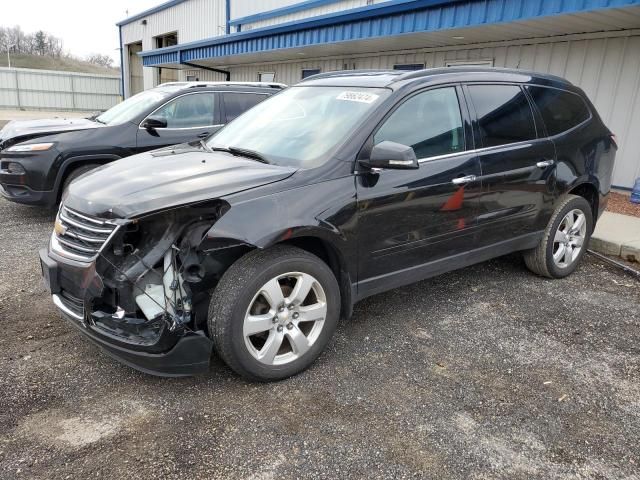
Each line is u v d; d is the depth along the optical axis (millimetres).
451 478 2420
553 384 3234
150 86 26359
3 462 2400
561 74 8664
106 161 6656
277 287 3006
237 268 2928
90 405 2857
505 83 4344
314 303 3248
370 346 3637
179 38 22641
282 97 4379
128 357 2850
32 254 5289
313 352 3242
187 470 2400
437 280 4961
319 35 11148
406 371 3326
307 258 3102
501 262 5527
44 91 36844
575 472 2494
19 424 2674
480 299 4527
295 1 14984
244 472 2402
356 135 3377
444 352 3588
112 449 2518
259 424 2744
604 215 6977
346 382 3176
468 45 10062
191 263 2859
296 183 3105
